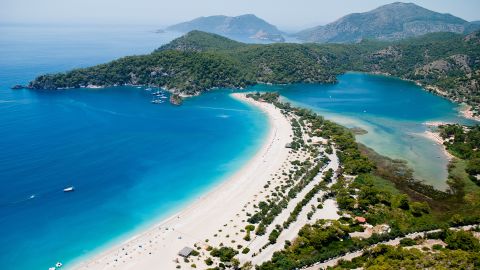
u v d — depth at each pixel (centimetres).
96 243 15688
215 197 19525
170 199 19450
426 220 16875
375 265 11862
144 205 18800
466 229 15762
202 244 15388
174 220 17362
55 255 14862
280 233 15900
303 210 17638
